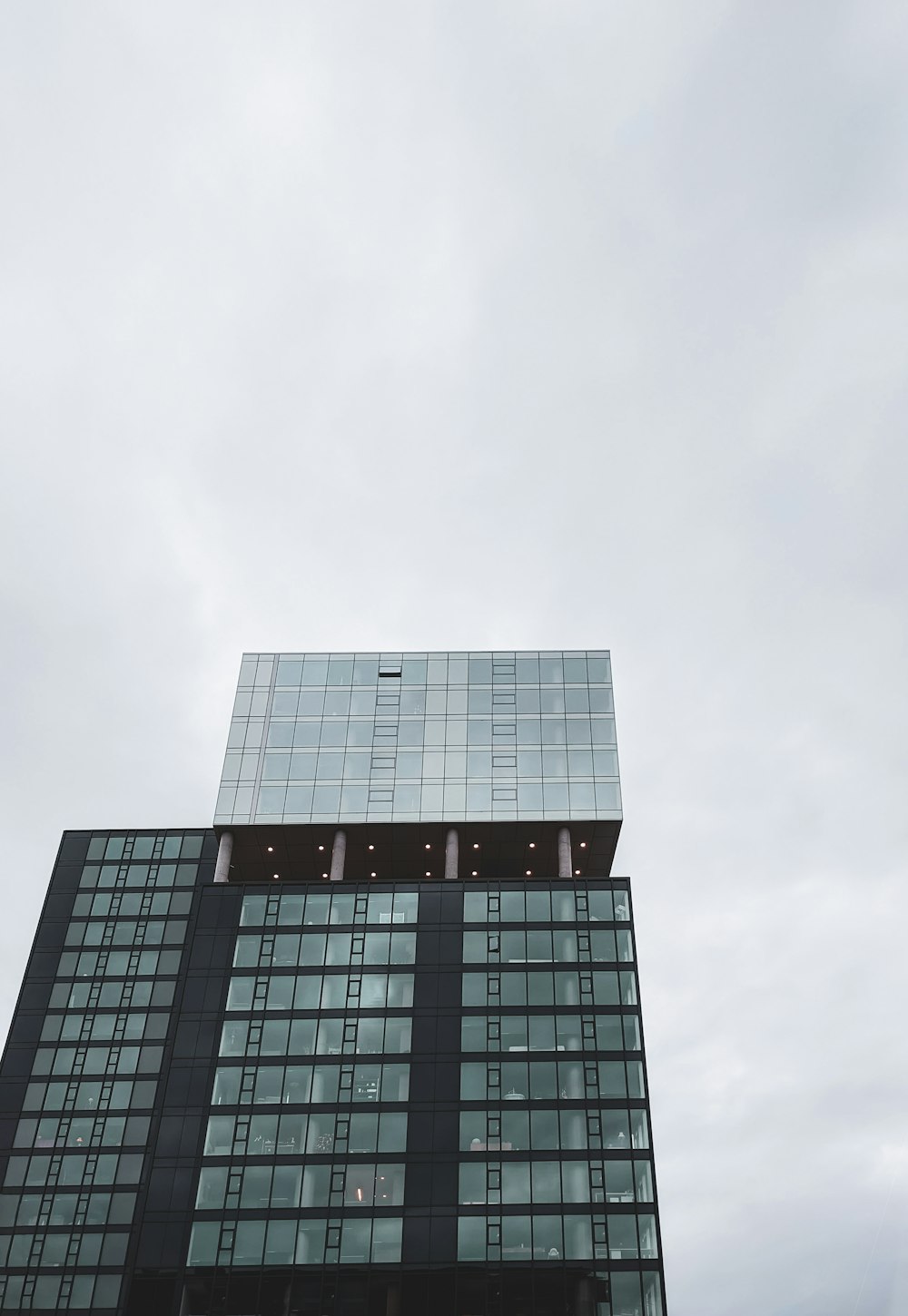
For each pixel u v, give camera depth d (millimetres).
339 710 96125
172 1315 65188
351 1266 66562
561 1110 72500
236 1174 70688
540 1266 66000
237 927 82688
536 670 98812
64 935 95875
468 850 90625
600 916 82125
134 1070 87875
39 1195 82000
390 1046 75938
